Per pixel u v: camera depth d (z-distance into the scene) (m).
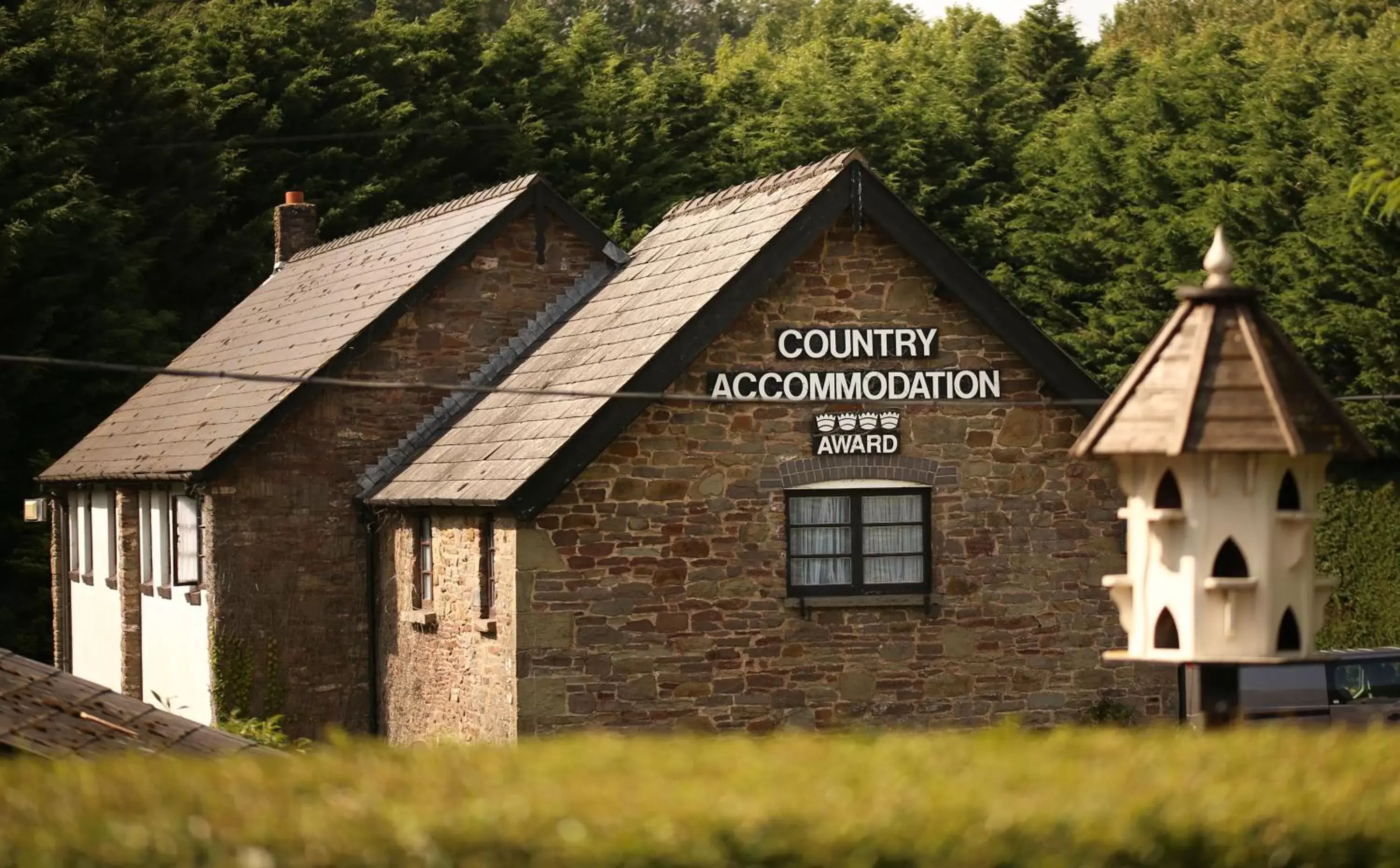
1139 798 7.05
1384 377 35.53
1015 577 22.97
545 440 21.69
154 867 6.80
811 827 6.69
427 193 48.62
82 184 40.59
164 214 43.88
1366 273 36.12
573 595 21.28
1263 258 38.56
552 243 27.72
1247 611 8.59
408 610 24.72
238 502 25.78
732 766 7.68
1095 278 43.59
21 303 38.09
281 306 32.03
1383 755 7.96
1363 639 34.75
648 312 23.44
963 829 6.74
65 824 7.04
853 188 22.31
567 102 51.97
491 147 50.09
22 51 42.50
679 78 52.97
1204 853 6.93
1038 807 6.89
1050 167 47.88
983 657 22.77
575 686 21.23
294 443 26.05
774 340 22.31
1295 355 8.69
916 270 22.88
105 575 31.42
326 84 49.19
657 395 18.78
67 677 11.27
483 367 27.16
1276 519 8.59
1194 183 41.97
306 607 26.02
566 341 25.42
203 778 7.68
